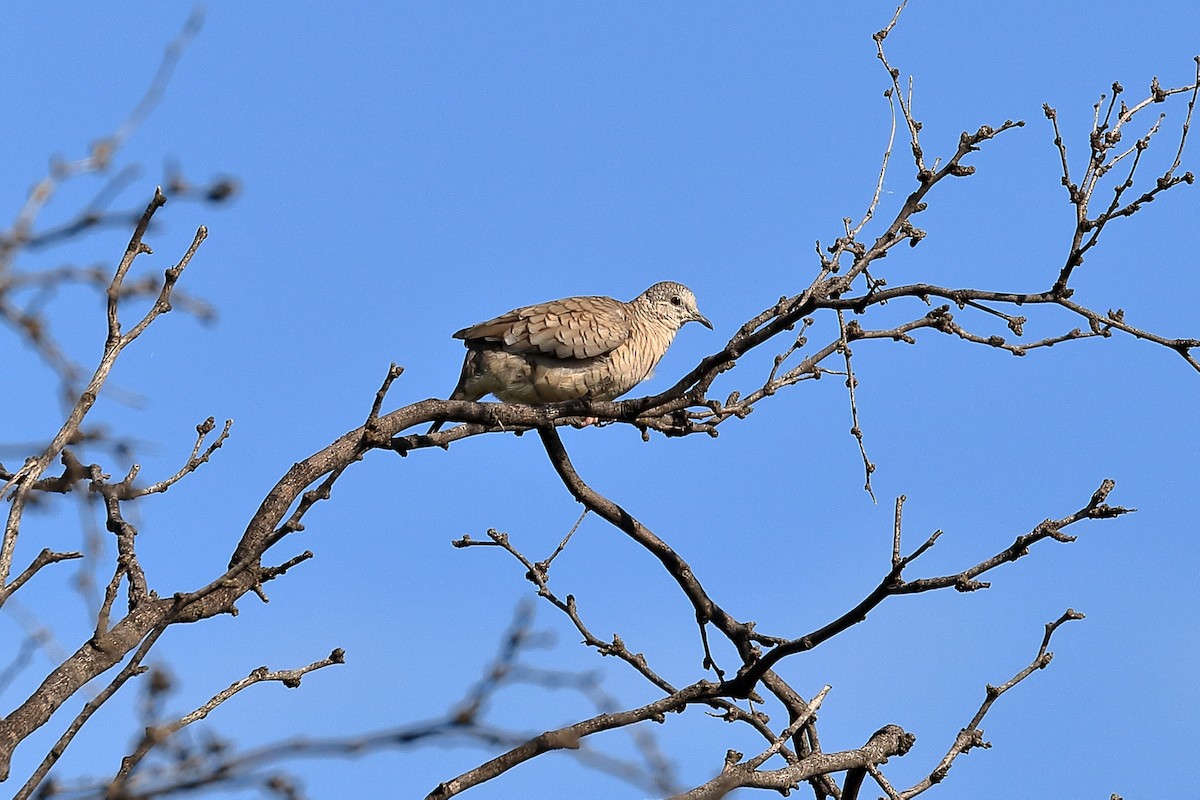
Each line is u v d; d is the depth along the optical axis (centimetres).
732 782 969
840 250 1135
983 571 1027
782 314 1211
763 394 1212
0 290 614
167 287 825
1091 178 1093
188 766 667
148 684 674
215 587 804
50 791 671
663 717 1045
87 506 798
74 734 728
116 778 669
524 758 939
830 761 1102
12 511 751
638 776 931
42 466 761
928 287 1129
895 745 1148
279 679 803
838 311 1122
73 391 731
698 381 1216
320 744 695
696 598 1384
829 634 1039
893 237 1157
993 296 1121
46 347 648
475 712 724
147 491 962
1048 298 1113
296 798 677
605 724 1020
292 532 895
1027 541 1019
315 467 1066
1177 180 1068
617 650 1243
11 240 604
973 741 1120
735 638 1379
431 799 924
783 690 1363
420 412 1178
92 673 862
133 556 959
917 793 1094
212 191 636
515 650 747
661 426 1302
